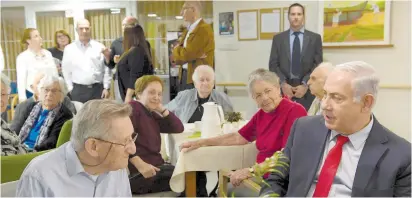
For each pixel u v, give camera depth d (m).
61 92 2.36
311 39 3.52
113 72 3.89
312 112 2.14
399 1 3.49
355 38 3.72
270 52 3.91
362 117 1.23
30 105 2.51
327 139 1.35
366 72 1.20
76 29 4.13
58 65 3.91
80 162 1.12
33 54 3.65
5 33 4.71
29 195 1.06
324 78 1.99
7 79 2.02
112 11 4.44
